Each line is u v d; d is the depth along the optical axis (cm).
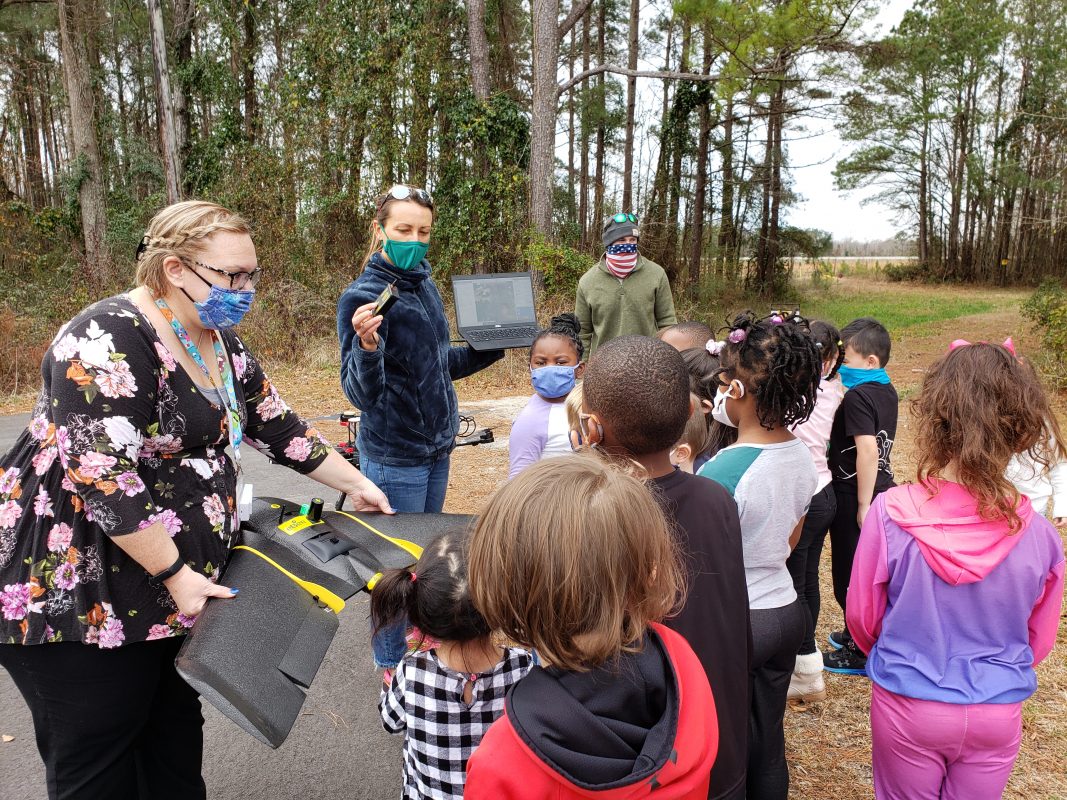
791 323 217
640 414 172
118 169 2350
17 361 1156
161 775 214
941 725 190
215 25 1978
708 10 1380
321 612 184
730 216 2738
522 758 117
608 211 2259
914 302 3052
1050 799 258
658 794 117
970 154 3822
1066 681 328
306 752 295
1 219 1836
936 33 3309
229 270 188
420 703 178
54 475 179
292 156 1612
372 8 1584
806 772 277
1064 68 2780
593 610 116
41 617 179
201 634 168
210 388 197
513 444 289
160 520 181
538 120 1525
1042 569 190
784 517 213
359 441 322
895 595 200
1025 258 3938
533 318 354
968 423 188
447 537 179
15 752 293
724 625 173
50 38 2606
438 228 1627
